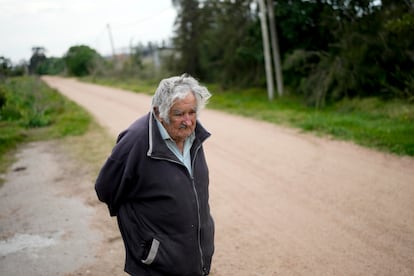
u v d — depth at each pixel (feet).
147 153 5.95
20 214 15.35
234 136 28.09
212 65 67.72
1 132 32.40
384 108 31.42
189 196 6.24
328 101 38.32
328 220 13.09
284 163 20.22
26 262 11.44
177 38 83.35
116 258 11.34
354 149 21.68
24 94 58.18
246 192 16.40
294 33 44.55
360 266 10.23
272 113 36.52
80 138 30.27
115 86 102.27
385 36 33.37
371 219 12.89
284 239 11.99
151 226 6.30
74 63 167.84
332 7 39.40
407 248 10.94
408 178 16.40
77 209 15.39
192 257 6.45
